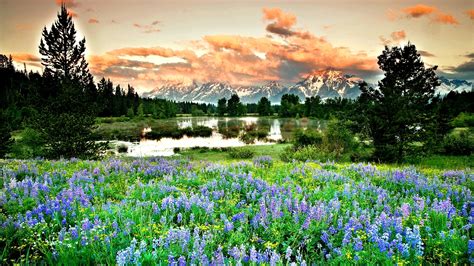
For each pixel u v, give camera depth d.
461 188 11.16
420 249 6.10
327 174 13.16
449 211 7.99
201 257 5.66
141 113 127.06
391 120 26.16
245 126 103.62
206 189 10.54
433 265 6.04
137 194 10.06
